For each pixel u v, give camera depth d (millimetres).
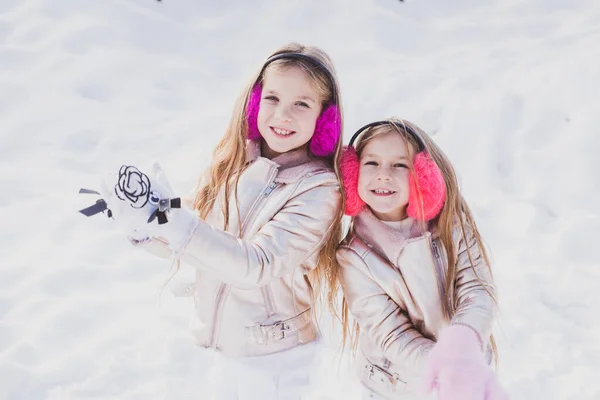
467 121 4340
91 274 3213
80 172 4113
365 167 1708
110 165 4207
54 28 5578
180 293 1881
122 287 3158
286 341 1751
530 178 3955
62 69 5152
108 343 2770
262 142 1812
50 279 3135
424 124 4457
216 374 1833
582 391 2482
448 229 1738
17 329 2814
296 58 1673
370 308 1763
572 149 4027
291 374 1773
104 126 4605
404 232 1748
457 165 4145
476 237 1812
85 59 5301
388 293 1754
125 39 5613
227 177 1763
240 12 6246
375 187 1688
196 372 2621
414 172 1662
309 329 1823
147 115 4797
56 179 4008
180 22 6039
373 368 1820
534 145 4156
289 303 1755
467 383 1460
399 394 1779
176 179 4008
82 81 5062
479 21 5953
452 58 5258
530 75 4656
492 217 3707
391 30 5848
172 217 1449
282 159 1740
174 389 2518
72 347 2748
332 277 1871
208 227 1505
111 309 2994
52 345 2740
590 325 2895
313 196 1669
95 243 3459
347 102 4688
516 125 4285
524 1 6121
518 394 2486
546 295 3080
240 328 1727
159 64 5426
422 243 1710
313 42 5789
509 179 4008
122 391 2514
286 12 6172
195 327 1810
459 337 1558
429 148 1725
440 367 1510
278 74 1668
